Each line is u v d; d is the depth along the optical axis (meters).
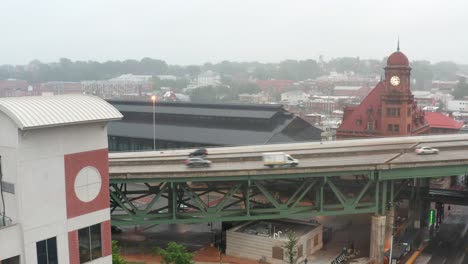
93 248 33.91
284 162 66.25
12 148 29.30
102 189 34.09
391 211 70.56
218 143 106.06
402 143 87.44
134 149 119.50
